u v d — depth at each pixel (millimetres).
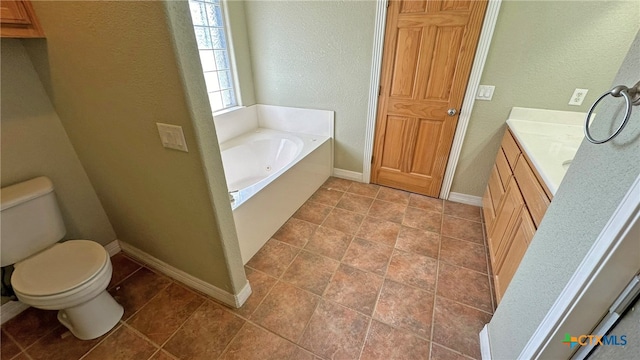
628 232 583
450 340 1376
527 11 1771
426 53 2156
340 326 1445
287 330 1428
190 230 1395
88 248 1396
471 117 2227
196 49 936
